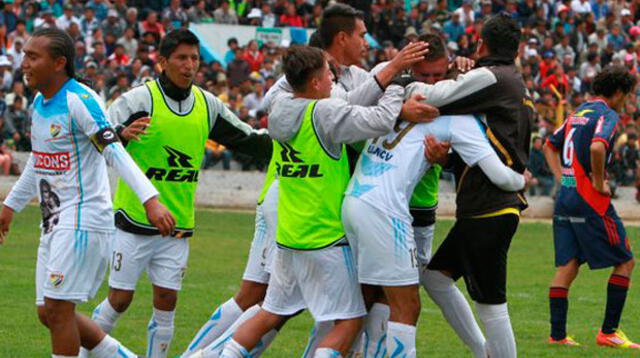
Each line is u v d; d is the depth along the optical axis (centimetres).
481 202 989
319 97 957
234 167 3112
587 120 1325
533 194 3083
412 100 957
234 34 3700
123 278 1103
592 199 1300
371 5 3997
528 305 1585
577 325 1442
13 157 2923
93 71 3061
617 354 1247
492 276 998
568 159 1334
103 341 989
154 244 1106
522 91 980
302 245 948
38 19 3434
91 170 938
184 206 1115
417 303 961
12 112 2953
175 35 1092
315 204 948
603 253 1301
